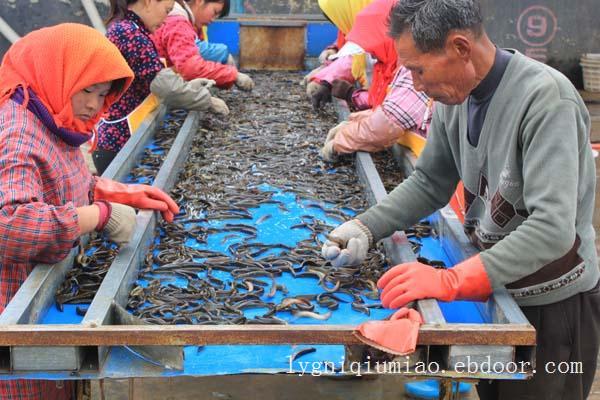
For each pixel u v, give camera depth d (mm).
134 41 3527
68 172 1979
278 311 1788
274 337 1474
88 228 1861
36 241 1715
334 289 1901
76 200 2035
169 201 2283
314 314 1756
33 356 1470
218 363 1540
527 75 1652
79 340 1453
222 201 2592
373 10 3146
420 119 2879
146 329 1463
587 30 5758
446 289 1616
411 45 1646
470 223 1993
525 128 1627
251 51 5637
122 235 1939
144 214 2199
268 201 2590
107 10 6316
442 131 1992
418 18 1607
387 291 1671
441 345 1507
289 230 2332
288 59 5652
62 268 1924
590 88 5680
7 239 1703
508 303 1621
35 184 1772
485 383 2082
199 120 3740
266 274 1994
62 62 1855
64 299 1813
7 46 6324
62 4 6273
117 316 1636
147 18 3590
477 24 1618
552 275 1808
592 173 1784
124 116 3682
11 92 1848
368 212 2039
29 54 1857
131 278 1905
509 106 1679
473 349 1495
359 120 3049
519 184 1717
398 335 1452
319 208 2549
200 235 2279
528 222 1604
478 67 1677
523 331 1473
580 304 1890
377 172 2814
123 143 3688
